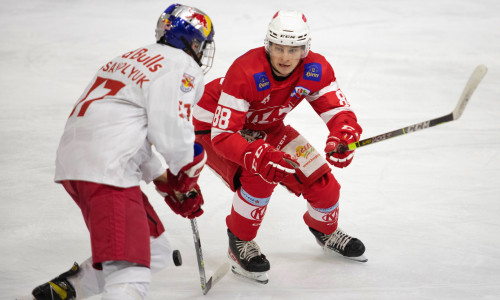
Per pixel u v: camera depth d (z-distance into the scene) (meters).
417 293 9.91
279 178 9.38
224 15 30.58
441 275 10.51
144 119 8.08
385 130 17.78
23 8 31.45
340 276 10.59
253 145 9.64
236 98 9.78
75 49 25.38
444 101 20.27
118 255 7.56
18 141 16.50
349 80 22.14
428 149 16.42
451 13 31.12
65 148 8.01
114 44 26.09
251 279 10.45
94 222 7.68
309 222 11.27
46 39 26.62
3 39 26.45
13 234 11.77
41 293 8.23
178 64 8.15
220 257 11.36
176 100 7.94
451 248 11.46
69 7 31.88
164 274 10.65
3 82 21.47
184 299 9.73
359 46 26.03
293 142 10.85
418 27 28.81
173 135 7.92
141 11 31.45
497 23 29.42
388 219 12.68
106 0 33.31
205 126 11.02
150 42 26.45
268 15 30.67
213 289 10.18
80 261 10.89
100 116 7.93
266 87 9.84
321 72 10.27
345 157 10.30
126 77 8.20
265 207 10.46
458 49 25.69
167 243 8.80
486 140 16.98
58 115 18.56
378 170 15.15
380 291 10.02
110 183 7.69
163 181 9.00
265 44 9.71
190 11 8.66
